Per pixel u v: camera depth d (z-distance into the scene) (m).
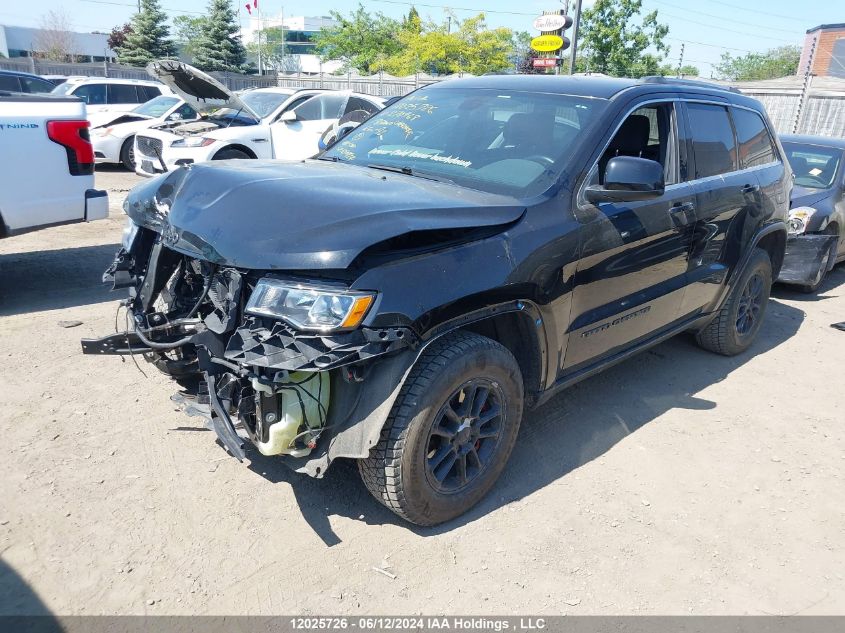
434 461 2.90
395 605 2.61
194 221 2.84
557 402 4.34
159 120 13.38
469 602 2.65
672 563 2.95
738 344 5.25
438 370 2.71
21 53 61.31
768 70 60.12
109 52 58.06
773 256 5.43
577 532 3.10
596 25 28.17
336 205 2.67
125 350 3.15
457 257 2.73
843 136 16.22
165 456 3.46
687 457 3.80
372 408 2.60
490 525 3.10
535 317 3.10
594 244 3.31
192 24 59.16
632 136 3.84
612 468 3.63
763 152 5.10
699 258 4.30
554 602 2.68
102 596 2.55
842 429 4.26
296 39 85.69
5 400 3.90
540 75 4.20
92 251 7.40
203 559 2.77
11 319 5.19
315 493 3.23
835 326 6.26
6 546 2.76
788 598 2.79
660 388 4.66
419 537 2.98
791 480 3.65
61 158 5.50
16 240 7.75
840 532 3.24
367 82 28.70
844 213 7.41
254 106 12.02
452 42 35.38
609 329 3.67
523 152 3.47
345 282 2.49
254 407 2.64
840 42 35.09
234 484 3.26
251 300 2.55
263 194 2.81
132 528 2.92
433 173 3.51
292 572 2.74
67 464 3.33
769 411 4.44
